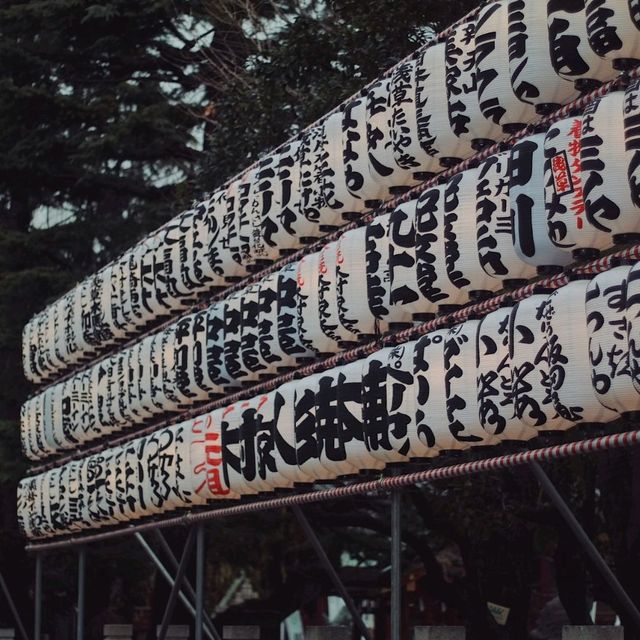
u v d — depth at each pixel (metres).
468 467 9.38
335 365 11.48
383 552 26.38
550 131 8.25
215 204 13.52
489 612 17.86
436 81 9.80
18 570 25.31
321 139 11.37
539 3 8.62
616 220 7.88
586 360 8.07
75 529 17.88
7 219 27.86
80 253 26.94
